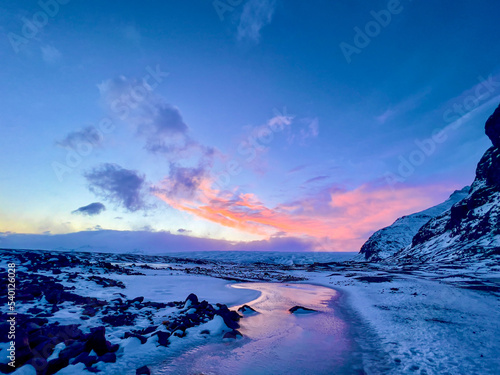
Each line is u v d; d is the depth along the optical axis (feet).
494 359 24.82
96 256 174.60
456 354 26.22
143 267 126.72
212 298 59.16
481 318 41.34
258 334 34.24
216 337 31.60
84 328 30.17
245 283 103.71
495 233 195.72
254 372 22.70
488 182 264.52
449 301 55.93
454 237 254.06
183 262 226.99
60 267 68.64
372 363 24.73
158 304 45.91
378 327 37.65
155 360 24.18
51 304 37.06
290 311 48.78
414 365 23.93
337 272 194.90
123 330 31.35
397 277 122.01
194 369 22.89
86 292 48.39
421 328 35.96
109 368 21.65
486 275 111.55
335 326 38.86
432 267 171.94
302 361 25.30
